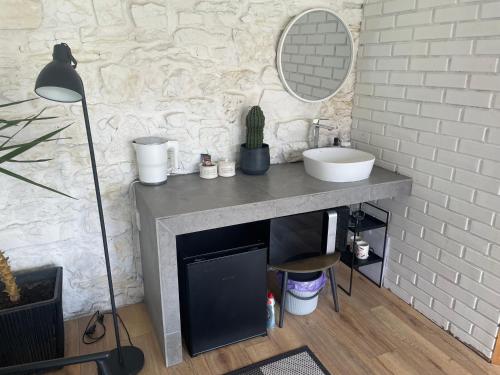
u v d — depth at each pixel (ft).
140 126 6.19
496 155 5.29
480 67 5.33
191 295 5.45
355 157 7.32
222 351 5.90
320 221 6.41
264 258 5.79
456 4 5.54
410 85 6.48
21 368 3.44
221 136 6.82
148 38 5.85
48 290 5.68
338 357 5.81
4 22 5.06
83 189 6.11
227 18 6.28
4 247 5.85
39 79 3.94
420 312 6.89
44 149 5.69
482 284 5.73
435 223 6.39
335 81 7.44
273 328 6.41
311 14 6.80
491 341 5.69
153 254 5.37
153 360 5.73
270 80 6.96
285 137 7.44
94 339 6.14
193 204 5.35
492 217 5.46
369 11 7.12
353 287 7.64
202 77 6.38
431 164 6.31
